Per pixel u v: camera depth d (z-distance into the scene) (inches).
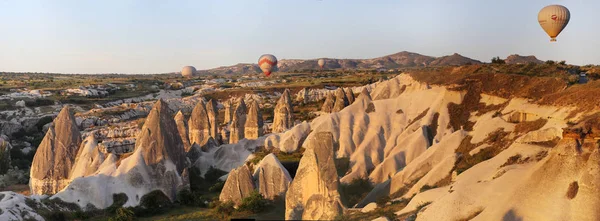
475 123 2250.2
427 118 2395.4
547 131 1712.6
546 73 2281.0
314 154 1162.6
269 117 4591.5
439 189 1635.1
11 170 2819.9
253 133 3100.4
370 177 2158.0
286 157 2405.3
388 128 2460.6
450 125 2336.4
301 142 2581.2
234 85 7062.0
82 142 2365.9
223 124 3905.0
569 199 1315.2
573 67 2514.8
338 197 1152.2
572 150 1364.4
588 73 2374.5
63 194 1956.2
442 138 2135.8
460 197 1455.5
